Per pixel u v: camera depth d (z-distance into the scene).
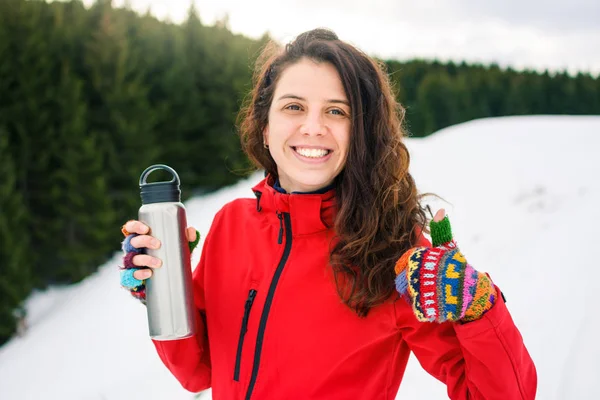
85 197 10.95
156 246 1.28
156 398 4.32
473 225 6.54
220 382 1.40
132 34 13.36
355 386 1.26
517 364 1.10
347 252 1.27
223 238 1.53
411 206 1.39
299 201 1.34
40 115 11.06
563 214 6.16
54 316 8.75
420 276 1.10
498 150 8.87
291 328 1.29
